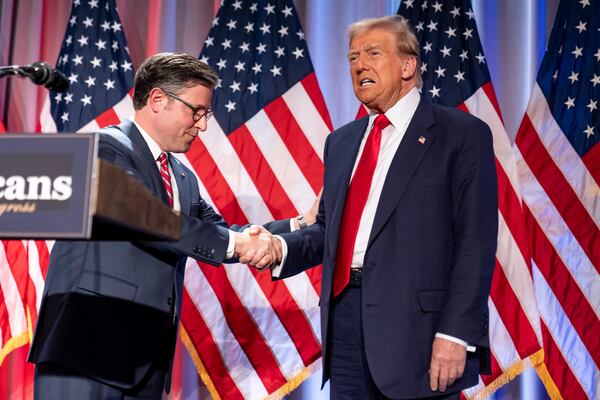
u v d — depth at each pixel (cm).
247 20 301
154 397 181
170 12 319
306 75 294
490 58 309
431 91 285
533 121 282
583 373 269
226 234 184
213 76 191
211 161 288
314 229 213
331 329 180
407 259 166
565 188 276
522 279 268
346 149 193
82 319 169
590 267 271
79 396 167
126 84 296
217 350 281
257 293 284
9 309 284
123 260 174
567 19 287
